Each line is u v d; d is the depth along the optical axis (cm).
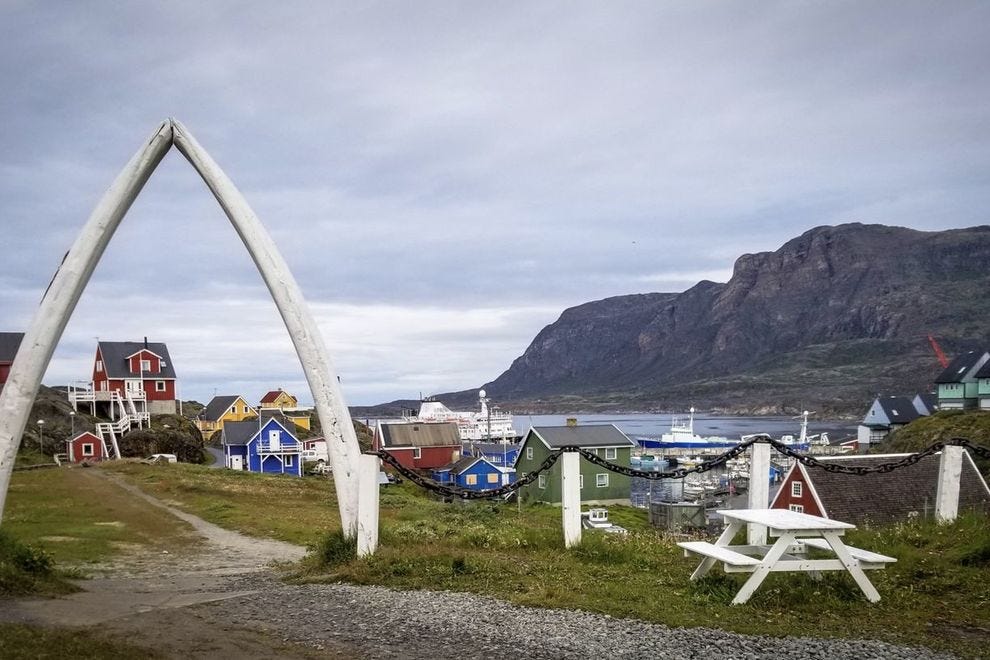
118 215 1212
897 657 625
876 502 2928
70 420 5556
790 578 846
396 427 6662
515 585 899
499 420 13512
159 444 5712
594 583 900
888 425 10306
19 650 630
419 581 948
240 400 8500
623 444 5644
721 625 716
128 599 998
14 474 3859
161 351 6869
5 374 5488
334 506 3130
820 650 645
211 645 709
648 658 634
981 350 8669
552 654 650
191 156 1207
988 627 706
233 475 4228
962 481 3034
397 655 664
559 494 5397
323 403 1173
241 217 1194
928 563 907
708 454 11781
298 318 1173
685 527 4197
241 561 1584
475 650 670
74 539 1908
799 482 3066
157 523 2320
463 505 3684
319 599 899
